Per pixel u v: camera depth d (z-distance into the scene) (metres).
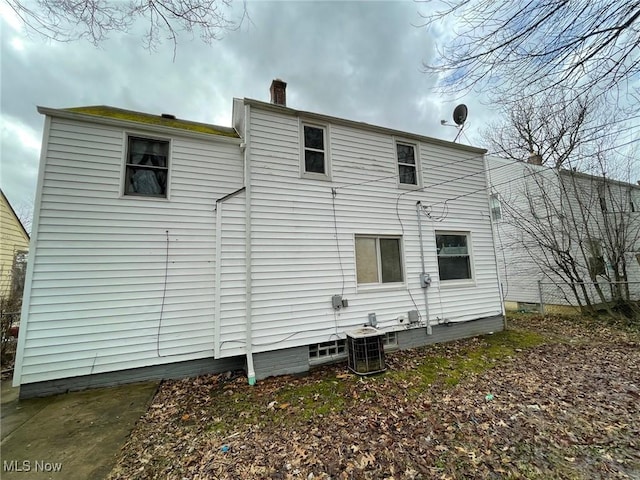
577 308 10.27
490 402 3.91
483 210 8.41
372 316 6.31
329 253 6.13
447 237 7.77
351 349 5.43
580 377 4.71
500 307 8.23
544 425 3.29
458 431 3.21
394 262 6.93
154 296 5.15
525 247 11.11
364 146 6.86
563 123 7.11
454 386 4.52
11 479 2.55
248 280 5.34
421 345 6.86
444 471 2.57
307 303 5.78
